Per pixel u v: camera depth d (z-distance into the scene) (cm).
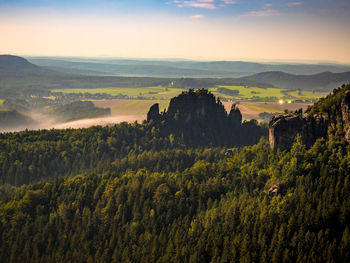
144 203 16162
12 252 15050
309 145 16800
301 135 16862
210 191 16175
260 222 12825
